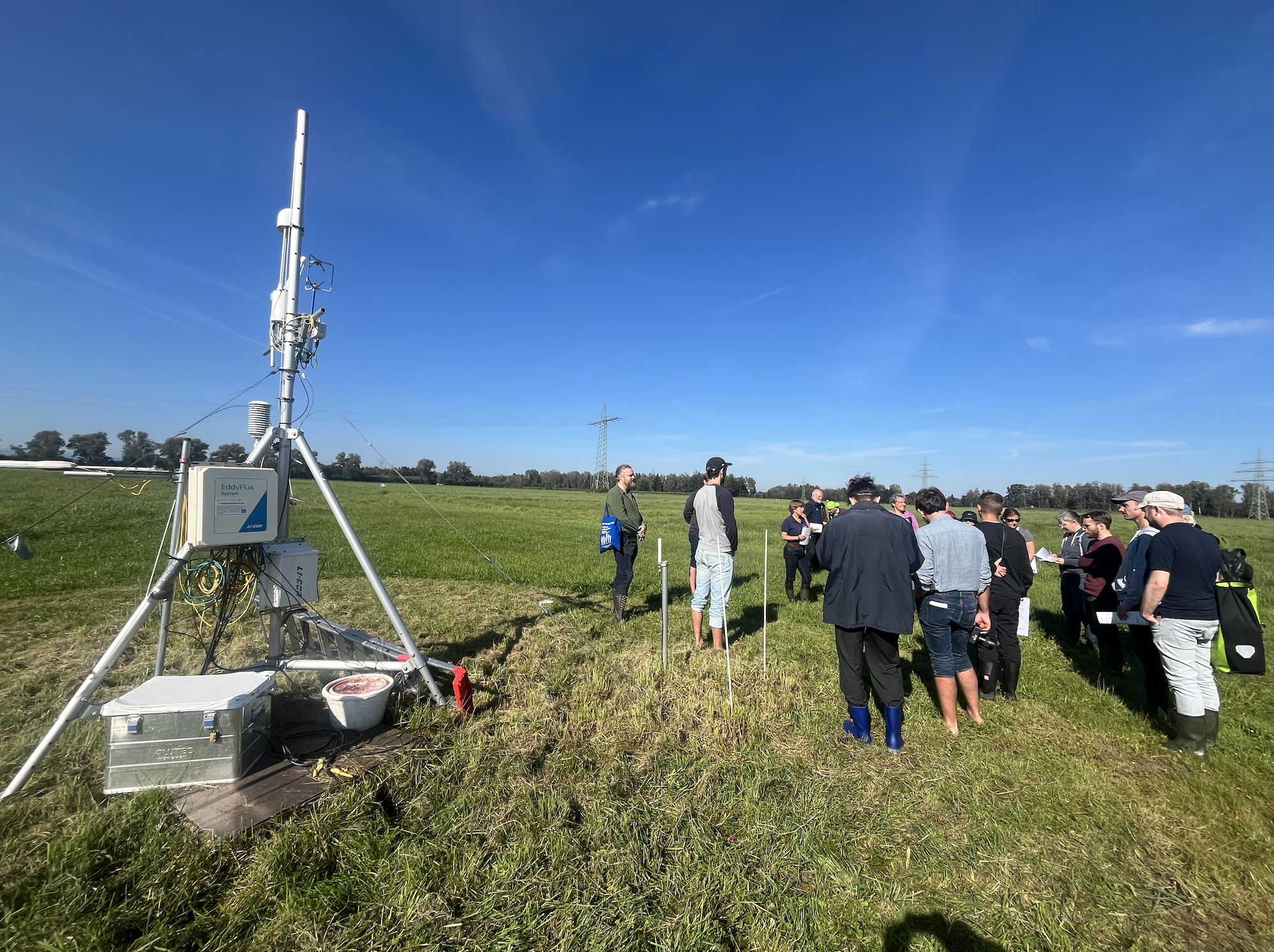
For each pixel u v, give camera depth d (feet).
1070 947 8.79
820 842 10.82
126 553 41.81
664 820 11.14
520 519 95.04
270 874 8.96
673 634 24.89
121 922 8.05
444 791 11.57
